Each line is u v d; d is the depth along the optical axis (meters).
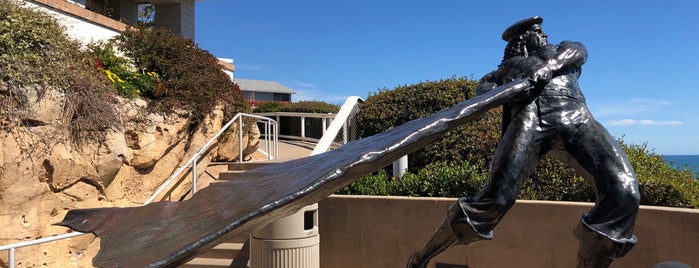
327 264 6.49
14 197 5.79
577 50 3.64
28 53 6.42
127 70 8.62
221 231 1.75
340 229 6.44
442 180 6.83
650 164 7.04
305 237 5.78
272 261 5.65
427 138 2.43
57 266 6.35
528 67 3.54
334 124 9.52
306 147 13.28
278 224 5.66
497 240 5.77
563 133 3.45
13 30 6.34
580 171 3.52
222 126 10.05
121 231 2.27
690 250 4.67
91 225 2.50
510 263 5.70
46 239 4.91
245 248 6.73
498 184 3.42
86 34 9.21
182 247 1.69
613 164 3.33
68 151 6.42
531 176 6.81
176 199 8.57
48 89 6.31
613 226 3.26
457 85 10.06
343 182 2.09
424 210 6.07
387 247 6.22
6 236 5.71
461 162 7.86
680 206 5.69
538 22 3.84
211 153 9.59
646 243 4.99
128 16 17.17
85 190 6.77
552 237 5.48
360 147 2.58
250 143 11.11
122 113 7.45
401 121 10.04
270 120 10.52
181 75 9.22
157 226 2.21
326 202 6.52
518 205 5.68
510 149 3.42
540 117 3.47
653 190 5.87
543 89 3.52
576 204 5.39
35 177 6.02
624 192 3.25
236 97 10.75
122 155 7.18
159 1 17.03
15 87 6.00
